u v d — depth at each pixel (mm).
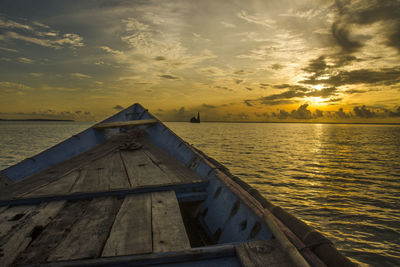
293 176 16516
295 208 10703
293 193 12750
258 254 1502
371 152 31750
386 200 11750
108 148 5855
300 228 1793
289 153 28766
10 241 1719
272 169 18688
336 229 8805
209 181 3076
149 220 2018
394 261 6938
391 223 9234
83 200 2572
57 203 2451
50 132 66562
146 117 8523
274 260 1440
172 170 3715
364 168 19984
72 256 1511
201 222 2820
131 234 1776
